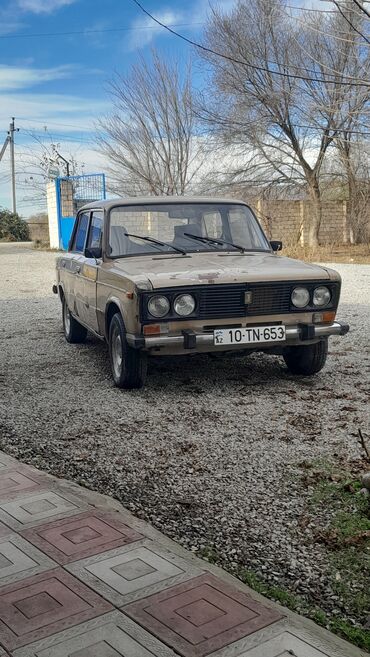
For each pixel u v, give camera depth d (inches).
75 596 113.0
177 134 1149.7
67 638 102.0
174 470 175.5
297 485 164.6
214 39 964.0
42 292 613.0
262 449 189.9
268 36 910.4
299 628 104.0
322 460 180.7
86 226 328.2
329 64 777.6
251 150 1026.1
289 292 243.8
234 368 292.8
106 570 121.1
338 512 149.3
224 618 106.3
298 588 119.4
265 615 107.1
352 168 999.6
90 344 361.1
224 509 151.9
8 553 128.1
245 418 219.0
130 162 1189.7
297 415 221.5
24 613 108.6
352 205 1091.3
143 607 109.5
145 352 239.3
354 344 341.4
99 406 235.6
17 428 211.9
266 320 242.2
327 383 264.5
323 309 248.5
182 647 99.4
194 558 126.0
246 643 100.1
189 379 273.9
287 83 901.8
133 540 132.6
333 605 114.4
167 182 1175.6
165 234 281.1
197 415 223.1
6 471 172.1
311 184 1032.8
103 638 101.9
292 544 135.4
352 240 1118.4
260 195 1070.4
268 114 976.3
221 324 237.1
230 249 282.4
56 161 1859.0
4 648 100.1
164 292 230.1
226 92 981.2
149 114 1147.9
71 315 355.6
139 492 161.9
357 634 105.7
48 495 155.4
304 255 959.6
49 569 121.8
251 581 120.6
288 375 278.8
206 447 192.2
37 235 1859.0
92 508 148.0
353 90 650.8
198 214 288.2
